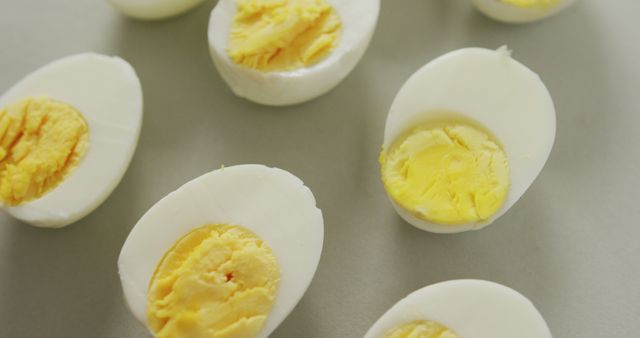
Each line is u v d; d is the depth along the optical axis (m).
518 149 0.26
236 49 0.27
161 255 0.25
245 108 0.29
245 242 0.25
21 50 0.30
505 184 0.26
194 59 0.30
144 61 0.30
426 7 0.30
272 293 0.25
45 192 0.27
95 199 0.27
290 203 0.26
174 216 0.25
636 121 0.29
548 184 0.28
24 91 0.27
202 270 0.25
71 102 0.27
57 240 0.28
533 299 0.27
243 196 0.26
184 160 0.29
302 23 0.27
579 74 0.30
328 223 0.28
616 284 0.27
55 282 0.28
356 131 0.29
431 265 0.28
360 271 0.28
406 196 0.26
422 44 0.30
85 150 0.27
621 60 0.30
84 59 0.27
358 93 0.29
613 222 0.28
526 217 0.28
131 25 0.30
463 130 0.27
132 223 0.28
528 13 0.29
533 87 0.26
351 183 0.28
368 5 0.28
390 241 0.28
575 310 0.27
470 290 0.25
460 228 0.26
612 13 0.30
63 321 0.27
